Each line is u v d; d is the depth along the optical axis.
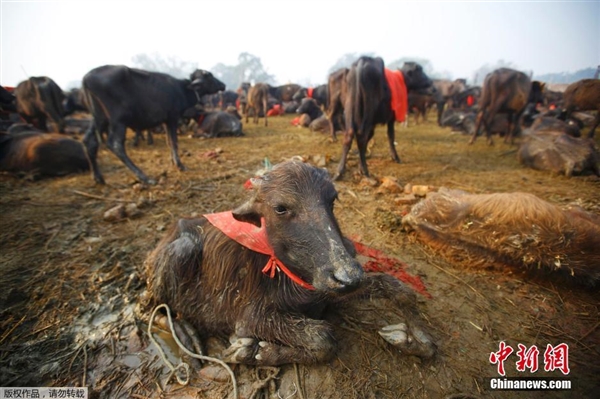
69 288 3.18
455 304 2.90
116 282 3.28
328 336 2.23
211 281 2.56
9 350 2.48
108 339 2.61
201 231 2.74
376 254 3.65
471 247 3.42
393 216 4.47
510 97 8.72
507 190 5.48
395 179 5.69
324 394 2.11
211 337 2.64
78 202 5.24
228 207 5.04
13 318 2.79
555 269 2.96
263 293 2.38
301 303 2.38
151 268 2.80
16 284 3.21
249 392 2.14
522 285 3.11
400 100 6.11
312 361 2.24
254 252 2.39
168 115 6.40
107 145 5.75
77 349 2.51
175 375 2.28
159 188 5.84
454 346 2.47
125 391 2.19
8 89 11.29
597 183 5.64
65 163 6.59
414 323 2.61
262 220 2.17
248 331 2.35
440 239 3.68
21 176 6.27
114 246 3.93
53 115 9.60
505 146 9.17
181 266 2.60
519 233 3.10
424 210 3.89
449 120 13.20
